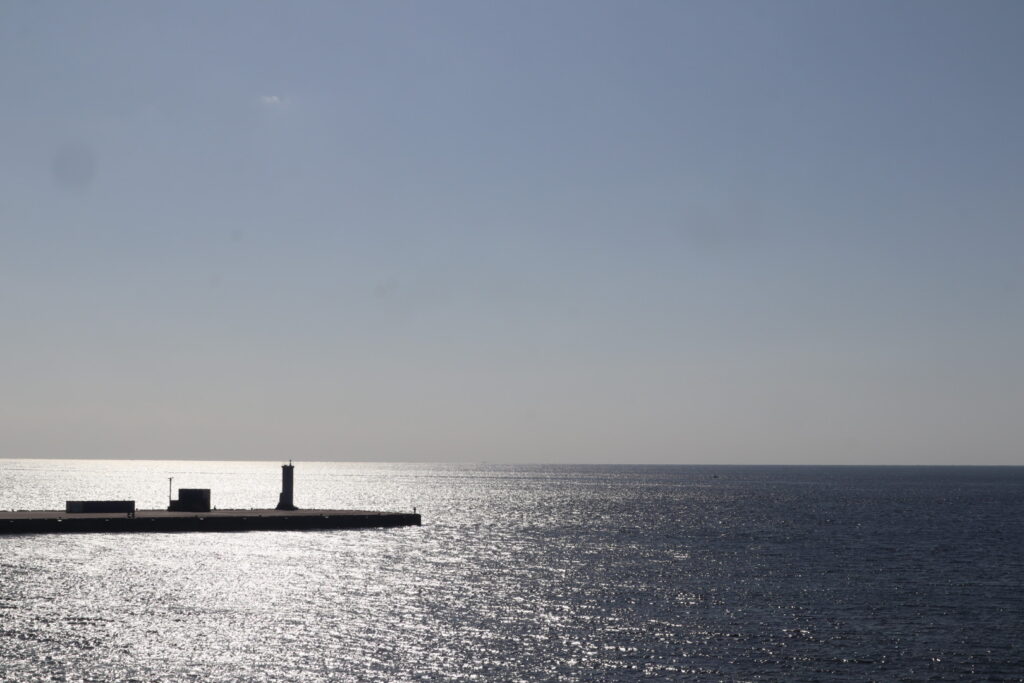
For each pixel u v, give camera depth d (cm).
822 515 18738
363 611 7106
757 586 8544
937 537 13575
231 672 5362
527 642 6169
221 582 8275
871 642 6234
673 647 6072
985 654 5941
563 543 12600
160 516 12962
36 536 11600
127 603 7206
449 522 16125
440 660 5691
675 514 19088
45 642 5909
